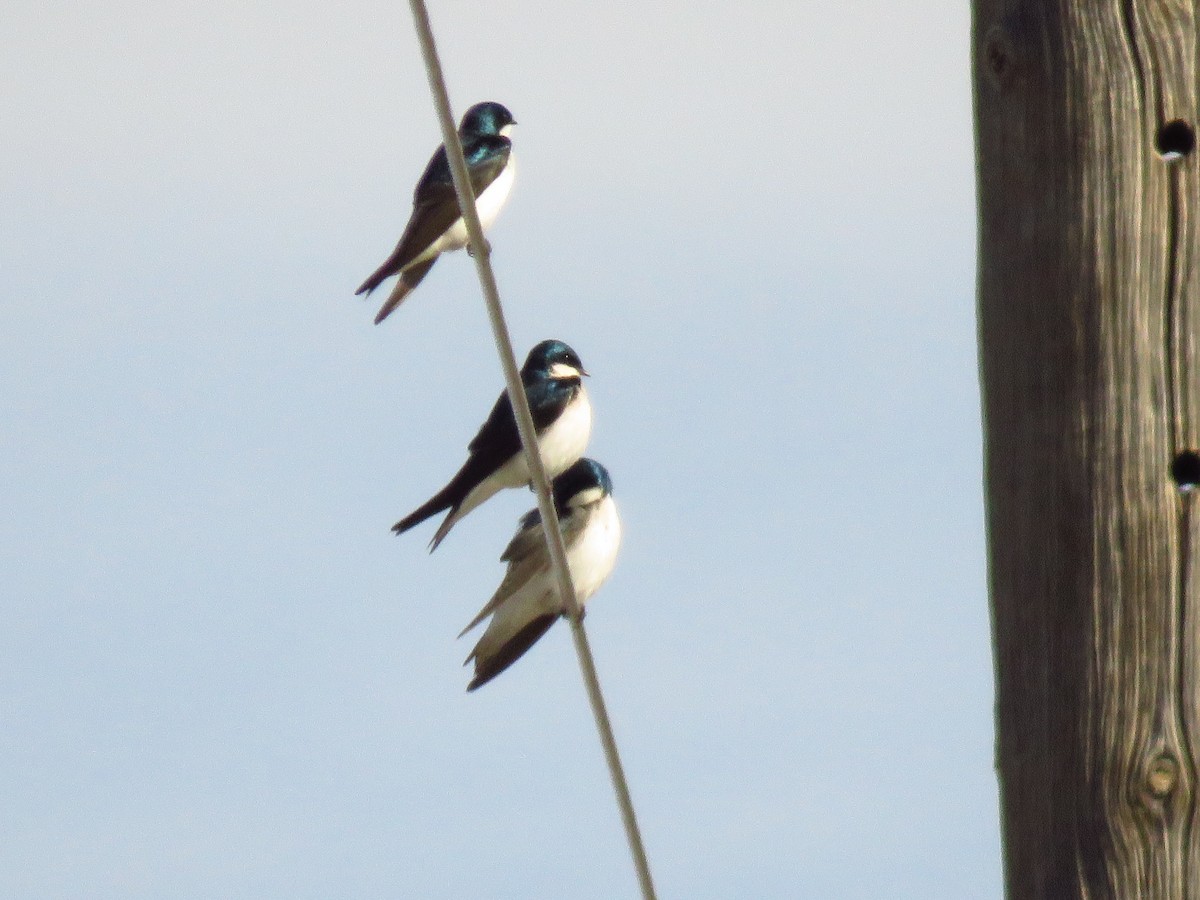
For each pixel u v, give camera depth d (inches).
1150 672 314.8
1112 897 315.3
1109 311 319.0
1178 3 319.9
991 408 333.4
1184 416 315.6
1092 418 319.6
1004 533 330.3
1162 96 319.0
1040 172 326.3
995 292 333.1
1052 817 321.1
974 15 340.5
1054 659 322.0
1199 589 314.2
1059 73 324.5
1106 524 317.7
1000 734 331.6
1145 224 318.0
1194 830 312.5
